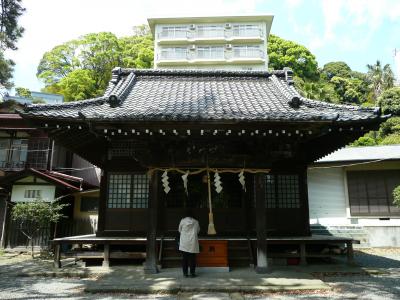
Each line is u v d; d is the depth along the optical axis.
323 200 19.17
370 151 20.27
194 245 8.39
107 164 11.36
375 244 16.59
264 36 43.12
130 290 7.32
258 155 8.94
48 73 41.47
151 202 9.05
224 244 9.19
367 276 9.05
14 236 15.41
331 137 10.26
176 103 9.86
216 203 11.01
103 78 40.34
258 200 8.98
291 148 9.12
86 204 18.05
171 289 7.31
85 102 9.75
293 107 9.54
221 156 8.88
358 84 55.50
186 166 9.00
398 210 18.31
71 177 17.27
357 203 18.84
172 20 43.56
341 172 19.38
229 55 42.84
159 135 8.59
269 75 13.09
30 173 15.70
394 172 18.72
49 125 8.69
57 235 15.70
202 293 7.20
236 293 7.16
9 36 16.80
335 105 9.50
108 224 11.03
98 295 7.17
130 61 41.09
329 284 8.05
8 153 19.06
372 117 8.33
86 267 10.09
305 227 11.02
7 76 18.22
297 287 7.37
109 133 8.53
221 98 10.62
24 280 8.83
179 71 13.09
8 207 15.70
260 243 8.81
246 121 7.93
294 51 49.94
